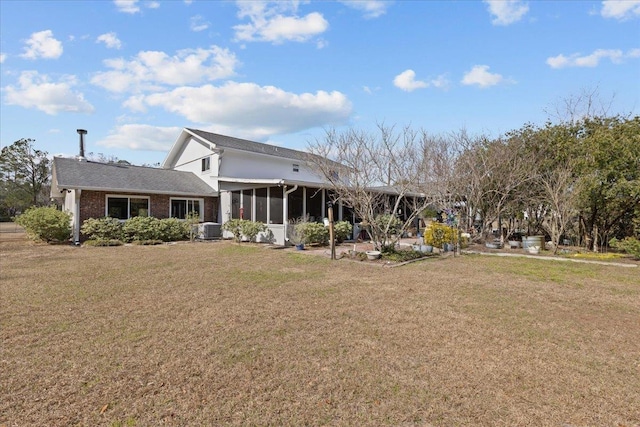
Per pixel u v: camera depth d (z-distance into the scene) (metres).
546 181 13.07
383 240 10.88
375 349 3.71
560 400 2.76
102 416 2.50
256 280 7.20
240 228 14.84
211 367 3.26
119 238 14.53
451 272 8.30
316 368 3.27
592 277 7.77
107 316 4.75
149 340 3.90
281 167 22.12
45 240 14.53
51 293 5.98
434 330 4.30
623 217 12.76
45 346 3.72
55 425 2.40
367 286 6.71
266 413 2.56
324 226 13.66
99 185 14.80
